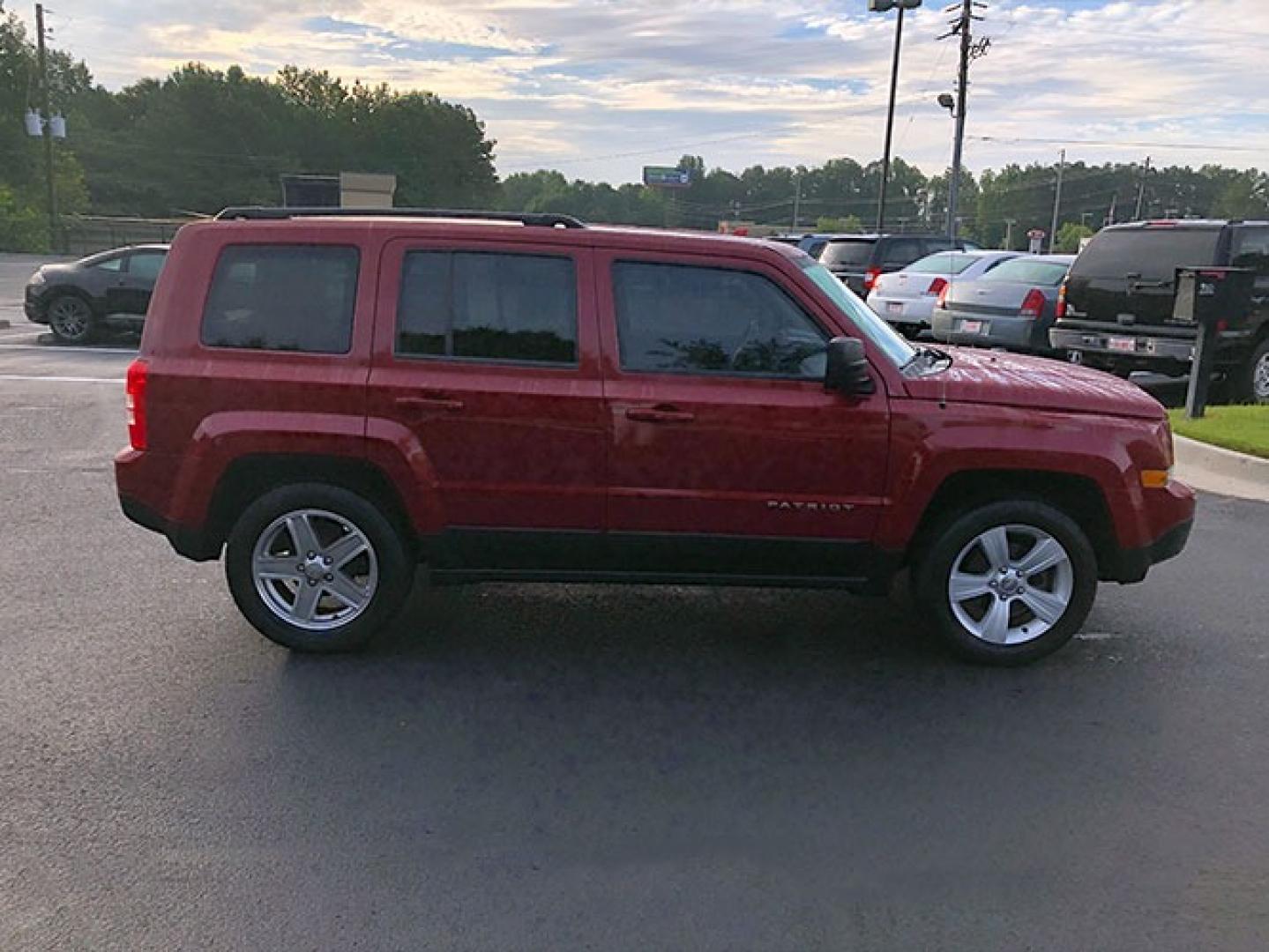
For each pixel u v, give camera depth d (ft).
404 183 366.22
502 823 11.34
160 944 9.31
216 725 13.41
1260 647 16.62
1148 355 35.76
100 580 18.70
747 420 14.83
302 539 15.46
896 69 99.35
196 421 14.96
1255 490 26.53
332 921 9.67
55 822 11.14
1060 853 10.97
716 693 14.75
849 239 64.18
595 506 15.11
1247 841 11.25
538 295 14.96
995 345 42.75
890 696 14.71
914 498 15.07
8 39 227.61
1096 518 15.69
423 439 14.89
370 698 14.32
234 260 15.03
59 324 53.21
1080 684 15.20
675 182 344.90
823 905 10.05
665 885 10.32
